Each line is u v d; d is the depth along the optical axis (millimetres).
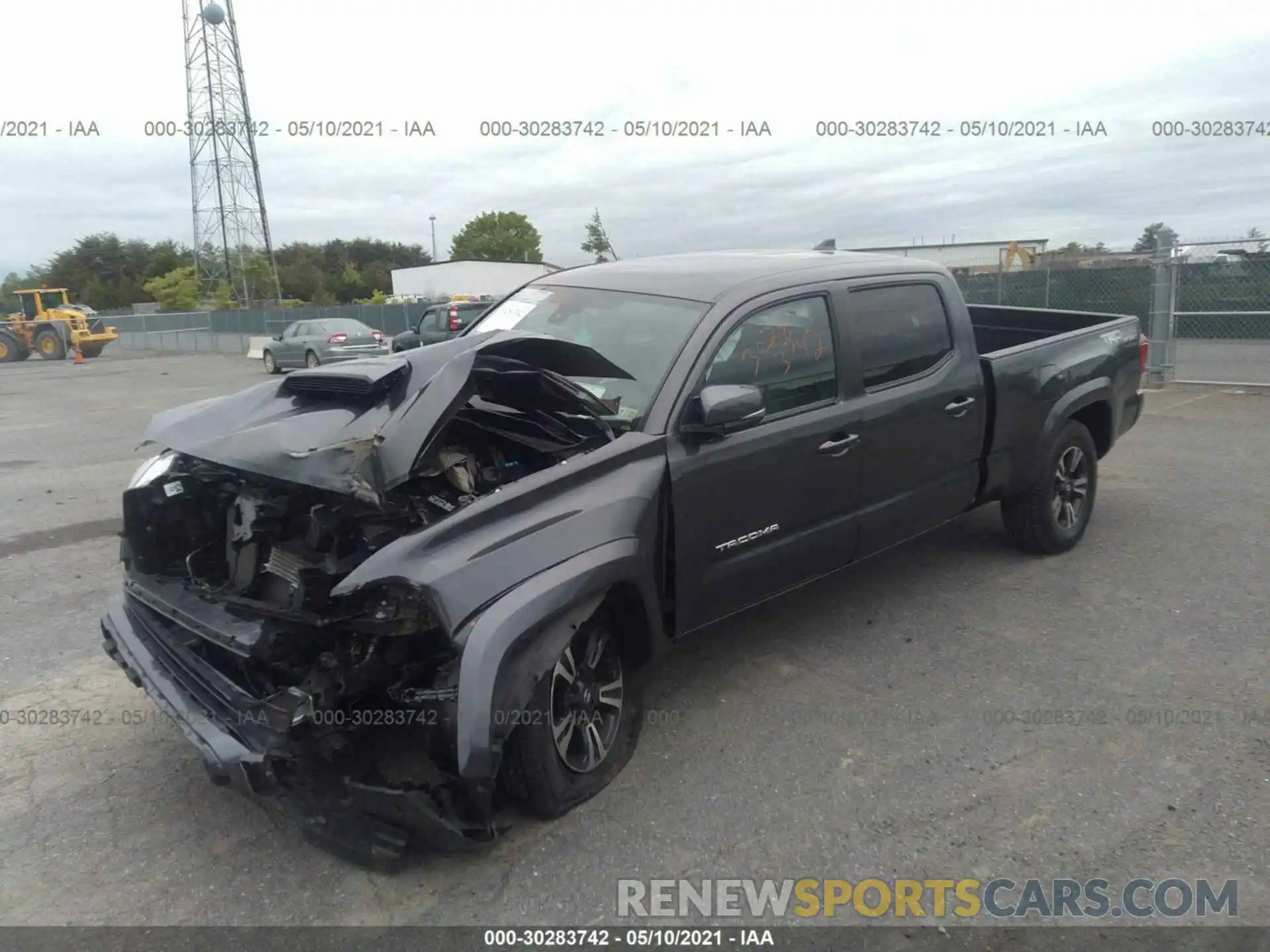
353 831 2895
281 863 3129
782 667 4488
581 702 3363
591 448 3600
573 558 3174
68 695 4344
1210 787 3451
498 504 3111
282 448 3051
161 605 3324
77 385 21047
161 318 42594
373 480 2957
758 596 4133
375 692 2959
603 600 3379
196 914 2883
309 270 77875
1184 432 9734
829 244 5762
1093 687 4227
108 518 7531
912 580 5598
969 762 3654
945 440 4902
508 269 63531
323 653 2945
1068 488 5906
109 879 3053
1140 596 5262
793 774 3598
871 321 4586
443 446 3459
